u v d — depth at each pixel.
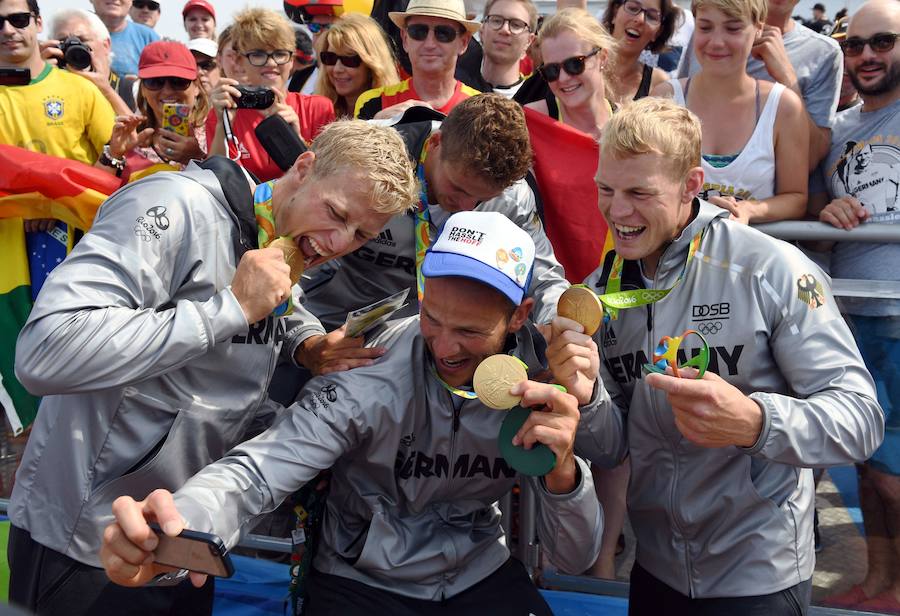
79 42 4.07
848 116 3.23
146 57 3.83
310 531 2.24
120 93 5.29
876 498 2.84
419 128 2.59
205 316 1.85
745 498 2.10
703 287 2.09
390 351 2.18
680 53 4.66
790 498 2.12
